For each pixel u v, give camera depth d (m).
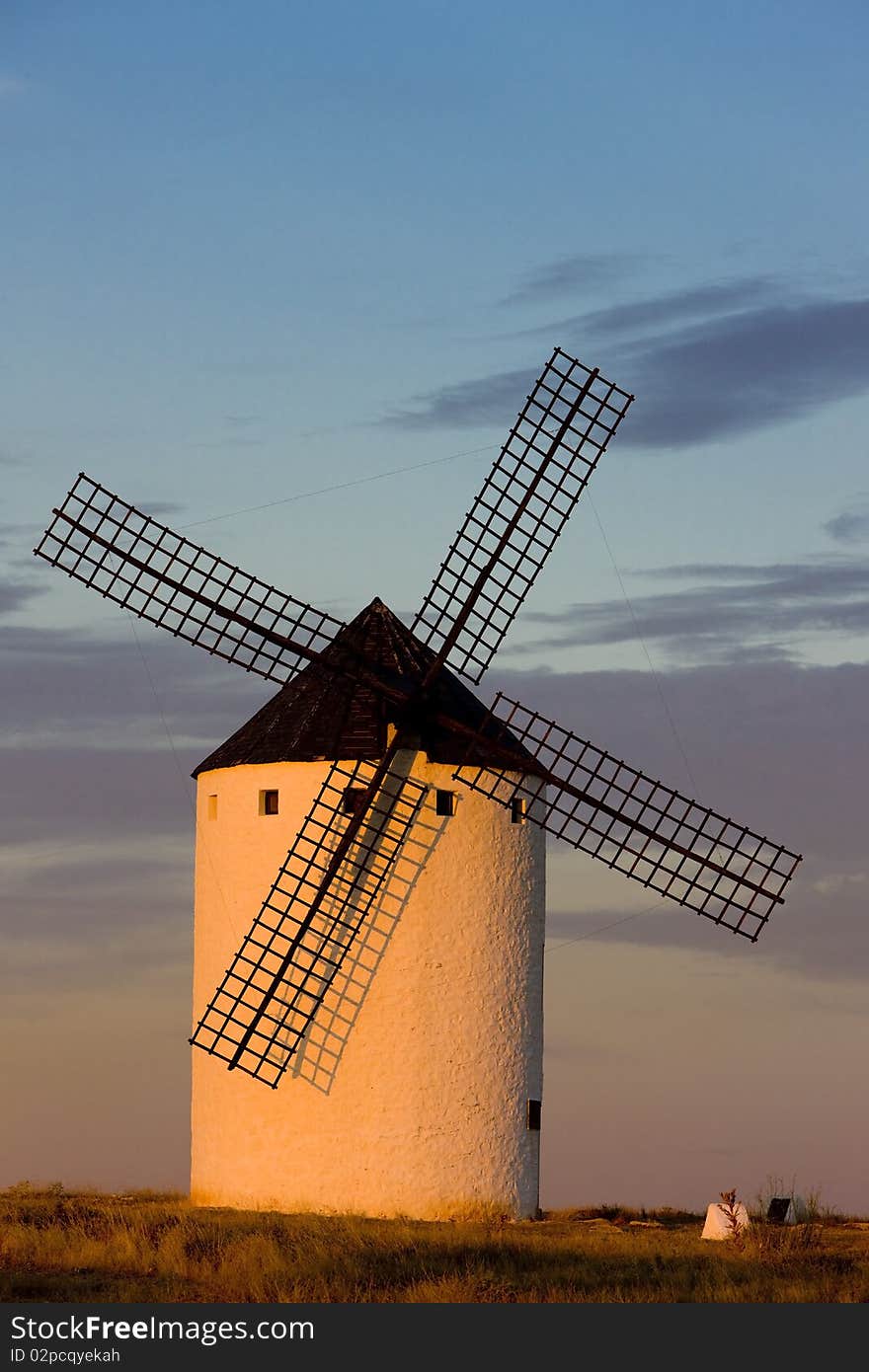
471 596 102.94
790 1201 99.31
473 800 102.50
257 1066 100.81
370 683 102.62
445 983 101.00
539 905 104.75
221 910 103.50
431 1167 99.75
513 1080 102.06
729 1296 73.81
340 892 100.94
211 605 104.31
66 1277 76.38
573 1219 102.69
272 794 102.69
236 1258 77.56
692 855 105.12
